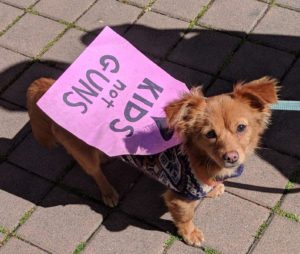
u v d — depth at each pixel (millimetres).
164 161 1076
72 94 1062
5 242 1212
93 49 1086
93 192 1283
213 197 1245
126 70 1099
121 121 1076
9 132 1384
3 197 1282
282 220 1202
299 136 1320
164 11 1604
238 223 1207
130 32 1564
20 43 1558
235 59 1479
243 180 1264
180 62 1489
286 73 1438
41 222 1238
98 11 1619
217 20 1568
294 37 1511
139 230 1218
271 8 1583
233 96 1016
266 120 1047
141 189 1281
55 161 1334
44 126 1229
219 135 998
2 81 1483
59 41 1559
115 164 1326
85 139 1064
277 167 1279
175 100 1010
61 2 1645
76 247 1199
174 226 1217
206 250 1178
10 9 1638
